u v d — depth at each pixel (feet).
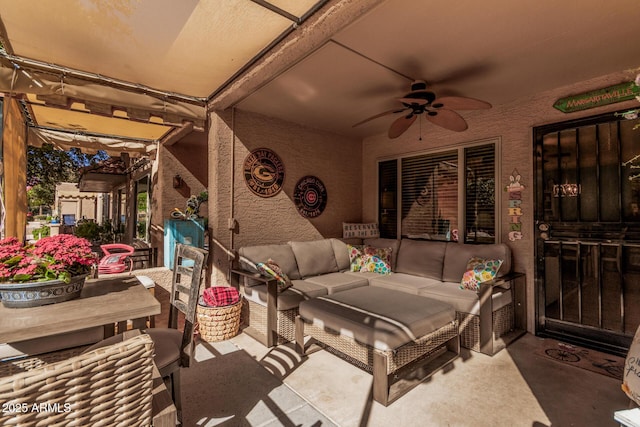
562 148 10.42
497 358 8.78
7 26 6.84
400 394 6.88
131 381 2.40
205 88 10.50
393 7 6.46
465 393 7.03
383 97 11.34
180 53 8.17
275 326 9.52
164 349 4.91
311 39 7.17
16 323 3.82
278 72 8.69
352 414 6.29
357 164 17.08
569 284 10.19
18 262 4.55
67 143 14.37
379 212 16.57
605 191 9.58
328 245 13.99
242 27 7.12
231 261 11.96
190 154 17.19
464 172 13.07
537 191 10.92
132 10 6.42
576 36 7.52
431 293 10.40
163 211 16.28
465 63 8.82
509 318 10.57
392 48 8.02
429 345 7.66
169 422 3.07
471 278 10.43
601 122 9.64
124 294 5.19
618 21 6.92
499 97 11.30
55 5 6.19
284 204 13.85
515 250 11.41
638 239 9.01
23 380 1.84
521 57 8.49
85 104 9.38
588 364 8.42
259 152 13.01
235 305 10.13
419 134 14.73
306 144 14.75
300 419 6.12
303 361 8.57
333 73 9.41
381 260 13.55
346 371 8.03
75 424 2.08
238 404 6.59
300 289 10.53
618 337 9.26
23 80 8.21
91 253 5.32
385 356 6.59
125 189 27.25
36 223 33.68
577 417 6.18
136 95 10.16
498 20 6.90
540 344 9.83
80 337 4.81
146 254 17.88
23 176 10.59
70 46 7.70
